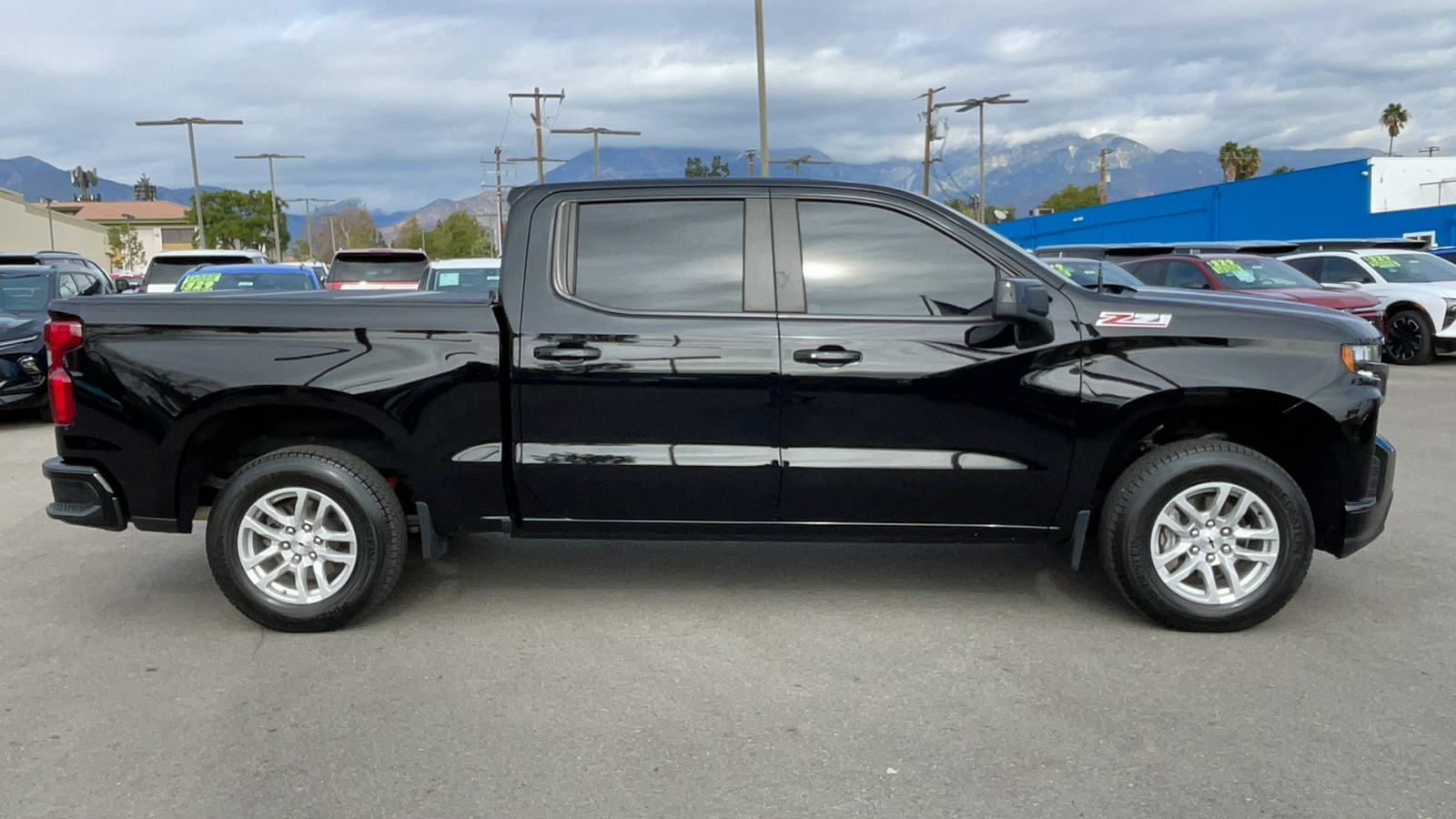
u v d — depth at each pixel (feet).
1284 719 11.98
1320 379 14.10
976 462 14.38
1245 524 14.75
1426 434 30.42
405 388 14.40
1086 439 14.28
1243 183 114.93
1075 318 14.28
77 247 191.31
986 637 14.67
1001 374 14.23
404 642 14.62
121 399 14.56
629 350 14.30
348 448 15.53
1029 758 11.13
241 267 50.83
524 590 16.90
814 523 14.73
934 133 147.43
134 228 336.90
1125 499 14.40
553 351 14.34
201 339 14.51
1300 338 14.17
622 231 14.71
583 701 12.68
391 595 16.66
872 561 18.38
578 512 14.80
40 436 33.53
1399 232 96.22
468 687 13.10
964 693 12.79
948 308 14.43
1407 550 18.69
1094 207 141.38
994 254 14.47
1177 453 14.33
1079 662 13.75
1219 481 14.21
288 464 14.60
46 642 14.71
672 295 14.53
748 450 14.40
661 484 14.53
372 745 11.55
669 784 10.68
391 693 12.91
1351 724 11.82
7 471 27.37
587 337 14.34
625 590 16.89
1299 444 14.88
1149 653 13.99
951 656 13.98
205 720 12.20
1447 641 14.34
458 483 14.67
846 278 14.51
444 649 14.38
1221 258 45.98
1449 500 22.33
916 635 14.78
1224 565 14.52
